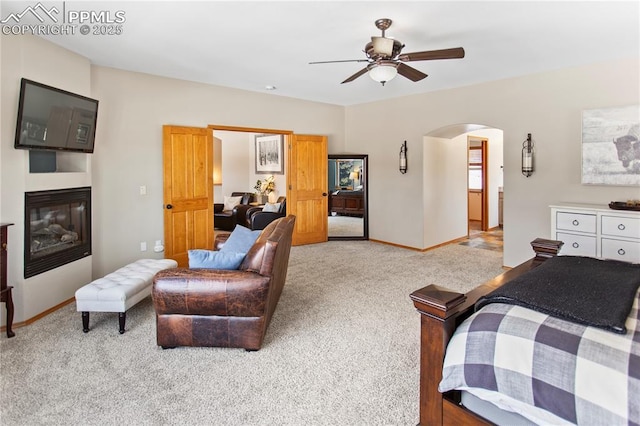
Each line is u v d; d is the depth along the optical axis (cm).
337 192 715
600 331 134
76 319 334
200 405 211
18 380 235
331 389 226
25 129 317
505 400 141
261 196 915
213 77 498
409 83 533
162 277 266
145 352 272
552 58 412
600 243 386
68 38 344
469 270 500
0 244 286
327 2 276
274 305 334
